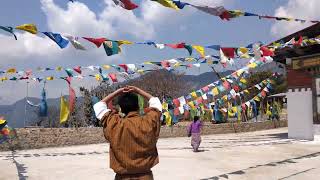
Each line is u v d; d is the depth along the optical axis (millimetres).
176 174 11422
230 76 20359
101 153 17734
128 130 4332
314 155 15320
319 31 19359
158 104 4598
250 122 34562
